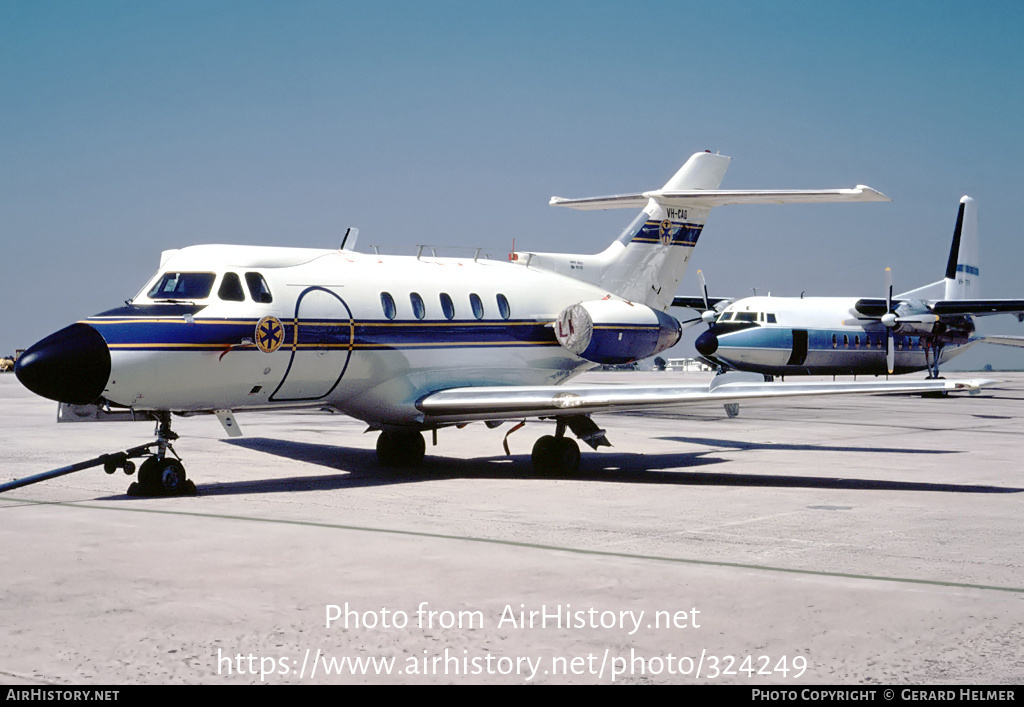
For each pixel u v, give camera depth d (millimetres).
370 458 16266
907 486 12938
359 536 8703
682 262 18672
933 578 7211
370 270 14117
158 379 11359
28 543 8305
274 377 12617
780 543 8609
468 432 21609
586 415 14047
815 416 28359
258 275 12672
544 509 10625
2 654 5340
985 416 28578
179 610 6199
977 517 10234
